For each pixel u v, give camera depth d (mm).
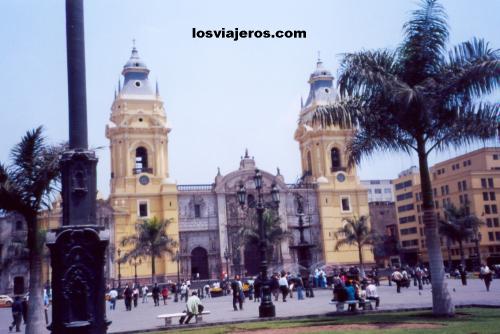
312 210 83875
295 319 23672
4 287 69438
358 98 21531
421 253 107250
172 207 77000
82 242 13008
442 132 21781
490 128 20438
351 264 82688
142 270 73375
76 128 13875
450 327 16328
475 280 53531
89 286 12969
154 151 79000
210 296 56250
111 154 79625
